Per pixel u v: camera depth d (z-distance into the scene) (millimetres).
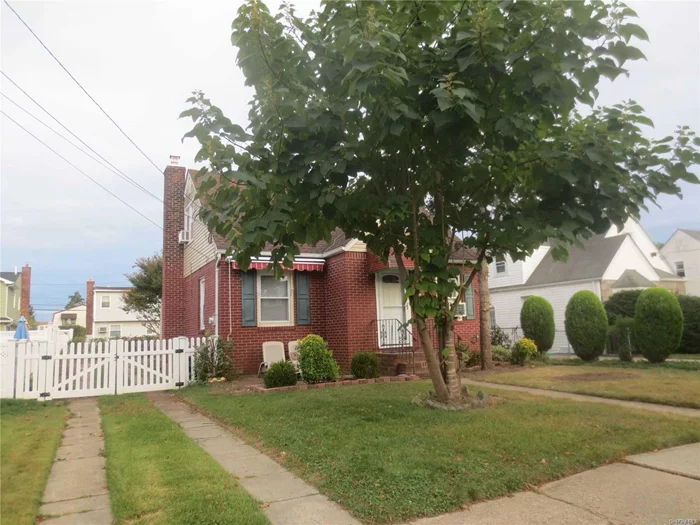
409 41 5449
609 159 5691
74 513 4117
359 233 7598
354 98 5520
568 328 17109
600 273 21531
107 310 42000
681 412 7699
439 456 5098
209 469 4988
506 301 26766
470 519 3824
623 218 6301
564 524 3723
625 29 4871
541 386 10562
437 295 7438
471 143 6355
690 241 34125
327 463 5051
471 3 5406
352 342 13945
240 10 5379
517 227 6363
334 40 5441
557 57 5105
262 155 5980
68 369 10609
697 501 4105
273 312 14461
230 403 8828
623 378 11469
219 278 13648
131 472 4926
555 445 5492
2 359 10031
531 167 6461
